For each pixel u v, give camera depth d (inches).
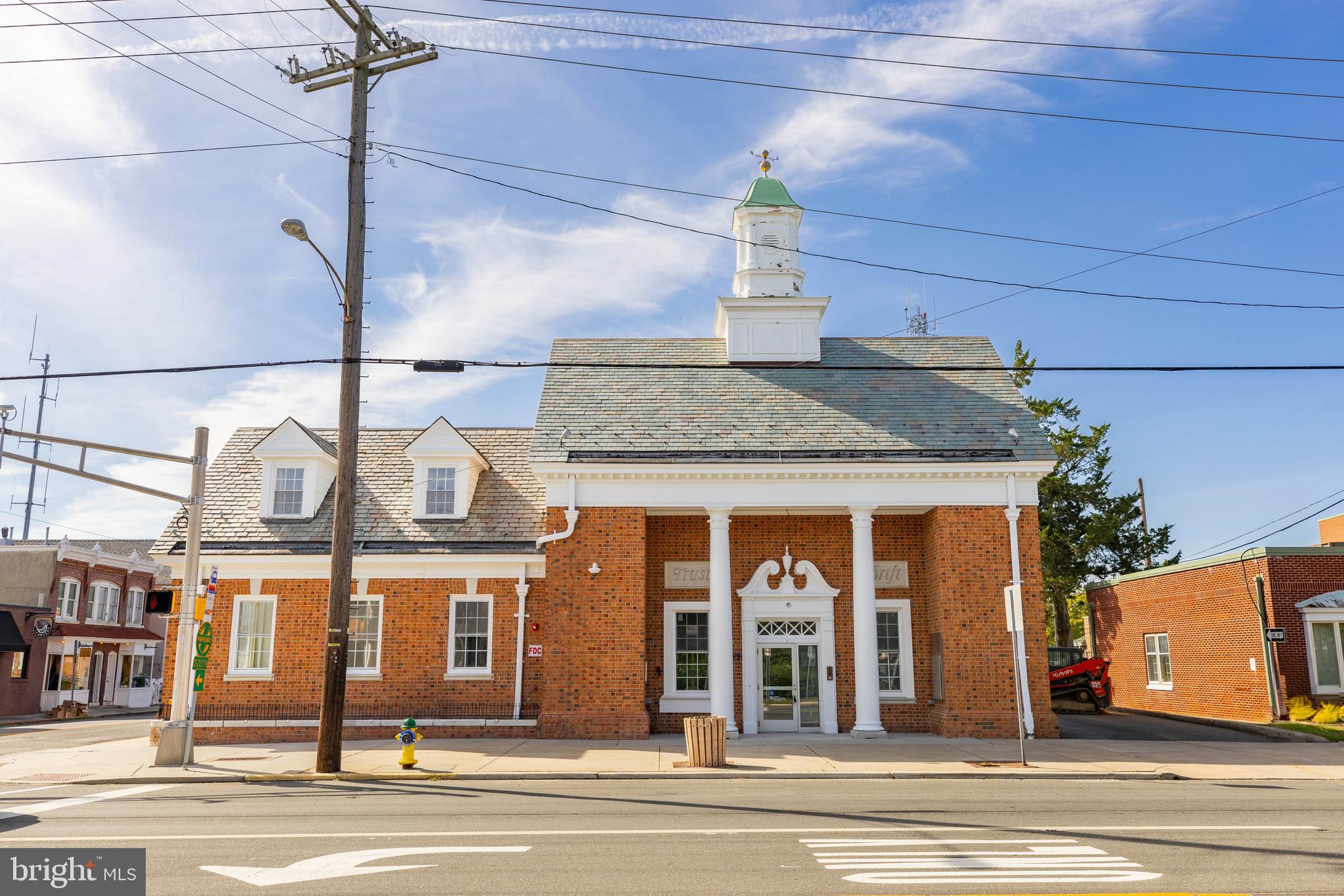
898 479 896.3
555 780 640.4
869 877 345.4
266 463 1005.2
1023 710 858.8
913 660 933.8
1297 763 705.0
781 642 938.1
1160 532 1685.5
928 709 919.7
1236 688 1053.2
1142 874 350.0
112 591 1892.2
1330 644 993.5
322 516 997.2
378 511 1003.3
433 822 462.6
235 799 557.3
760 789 586.2
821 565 949.2
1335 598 984.9
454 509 998.4
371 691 928.3
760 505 894.4
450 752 770.2
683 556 957.8
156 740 908.0
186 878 346.3
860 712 868.0
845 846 400.5
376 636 946.1
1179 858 376.2
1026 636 876.6
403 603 945.5
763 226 1118.4
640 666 868.6
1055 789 584.7
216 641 940.0
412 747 684.7
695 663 942.4
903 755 745.6
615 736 857.5
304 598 948.6
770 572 944.3
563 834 430.9
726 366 762.8
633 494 896.3
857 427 947.3
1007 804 516.4
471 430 1122.7
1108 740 851.4
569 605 877.8
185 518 999.0
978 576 880.9
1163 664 1237.1
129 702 1977.1
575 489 897.5
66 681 1749.5
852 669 928.9
